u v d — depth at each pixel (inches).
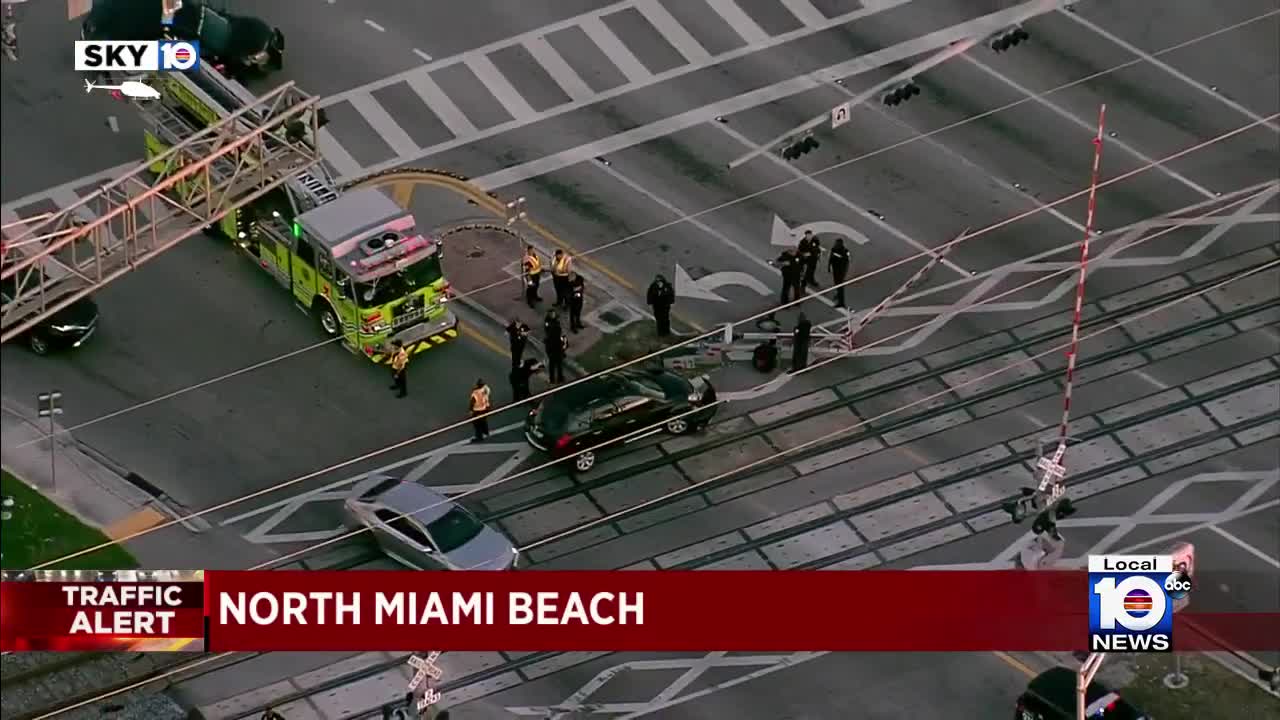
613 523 3378.4
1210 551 3336.6
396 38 4121.6
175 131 3708.2
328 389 3570.4
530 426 3440.0
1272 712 3137.3
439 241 3572.8
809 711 3152.1
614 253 3762.3
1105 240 3779.5
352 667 3203.7
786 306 3671.3
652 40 4124.0
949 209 3833.7
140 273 3730.3
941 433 3501.5
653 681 3184.1
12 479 3442.4
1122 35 4138.8
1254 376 3577.8
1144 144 3941.9
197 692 3179.1
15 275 3174.2
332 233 3540.8
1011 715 3139.8
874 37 4131.4
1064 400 3538.4
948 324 3656.5
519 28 4143.7
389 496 3326.8
